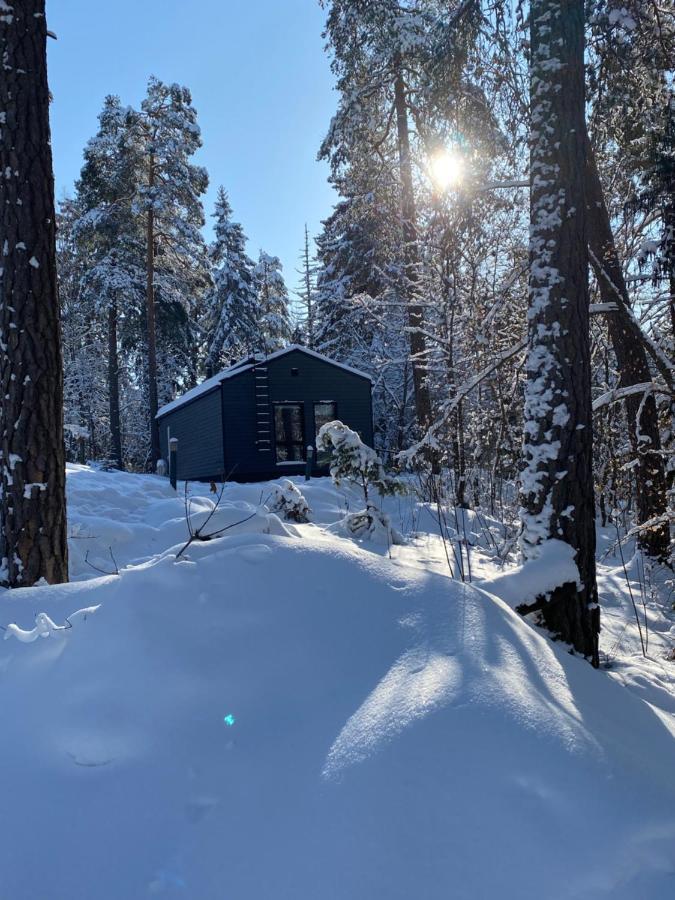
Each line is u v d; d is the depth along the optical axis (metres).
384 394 27.80
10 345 4.89
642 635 6.96
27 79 4.97
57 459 4.98
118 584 3.43
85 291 29.20
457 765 2.31
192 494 10.87
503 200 9.39
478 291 11.60
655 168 9.02
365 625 3.20
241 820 2.12
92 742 2.48
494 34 7.97
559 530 5.14
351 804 2.13
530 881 1.90
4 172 4.92
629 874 1.95
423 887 1.86
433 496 11.48
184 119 26.94
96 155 27.75
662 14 7.91
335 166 18.25
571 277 5.30
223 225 38.62
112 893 1.91
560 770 2.38
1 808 2.21
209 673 2.82
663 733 3.38
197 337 37.03
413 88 16.31
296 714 2.60
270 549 3.61
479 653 3.09
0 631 3.39
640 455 9.96
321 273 31.81
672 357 9.86
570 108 5.39
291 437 20.92
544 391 5.29
